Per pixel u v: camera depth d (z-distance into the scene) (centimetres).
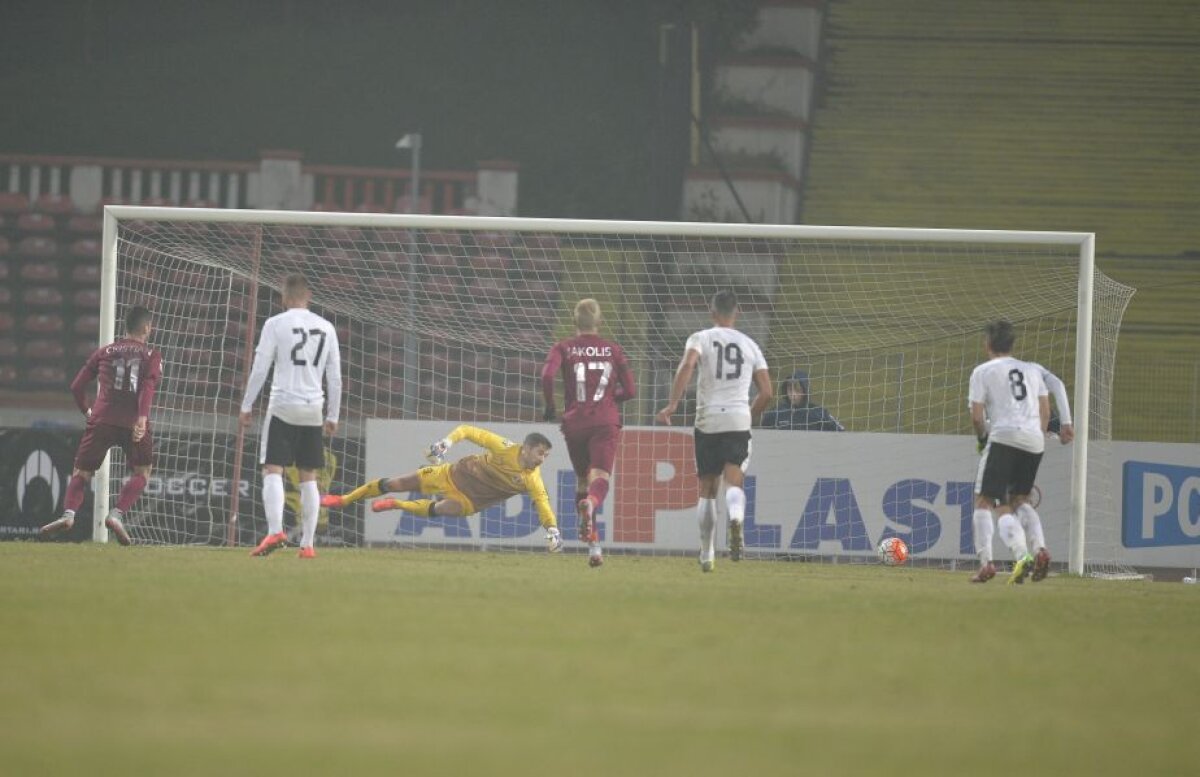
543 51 12138
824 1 11750
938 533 5109
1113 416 7744
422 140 11944
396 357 7981
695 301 8262
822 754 1289
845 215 9988
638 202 10550
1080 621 2617
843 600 2912
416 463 5134
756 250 8525
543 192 10662
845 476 5122
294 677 1625
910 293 8625
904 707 1568
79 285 9788
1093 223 9831
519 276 9081
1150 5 11569
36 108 12169
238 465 5109
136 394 4206
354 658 1789
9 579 2753
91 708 1396
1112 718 1541
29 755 1170
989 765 1270
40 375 9375
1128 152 10475
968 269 8962
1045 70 11194
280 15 13275
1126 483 5250
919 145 10606
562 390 8069
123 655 1750
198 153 11975
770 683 1703
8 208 9881
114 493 5069
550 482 5125
